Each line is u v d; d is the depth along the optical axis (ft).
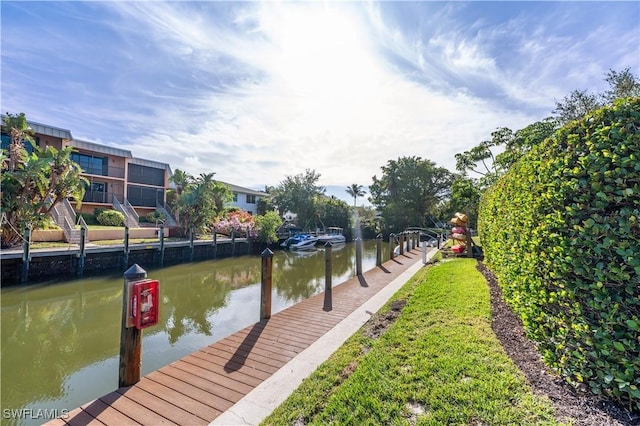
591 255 6.51
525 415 6.64
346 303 19.52
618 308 6.10
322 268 48.37
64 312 25.89
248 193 115.96
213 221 71.72
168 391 9.52
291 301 28.76
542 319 8.30
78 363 16.47
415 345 10.91
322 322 15.94
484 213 26.04
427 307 15.33
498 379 8.11
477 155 56.18
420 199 119.55
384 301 19.39
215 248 59.31
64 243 44.93
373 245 94.63
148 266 48.37
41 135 57.82
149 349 17.67
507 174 14.97
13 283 34.06
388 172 124.26
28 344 19.11
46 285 33.83
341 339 13.37
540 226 8.04
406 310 15.43
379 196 127.95
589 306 6.64
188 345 18.30
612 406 6.54
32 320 23.84
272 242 73.82
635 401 6.08
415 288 20.71
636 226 5.75
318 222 111.14
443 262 32.68
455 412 7.01
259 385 9.78
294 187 105.19
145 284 10.14
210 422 8.00
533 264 8.54
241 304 27.61
